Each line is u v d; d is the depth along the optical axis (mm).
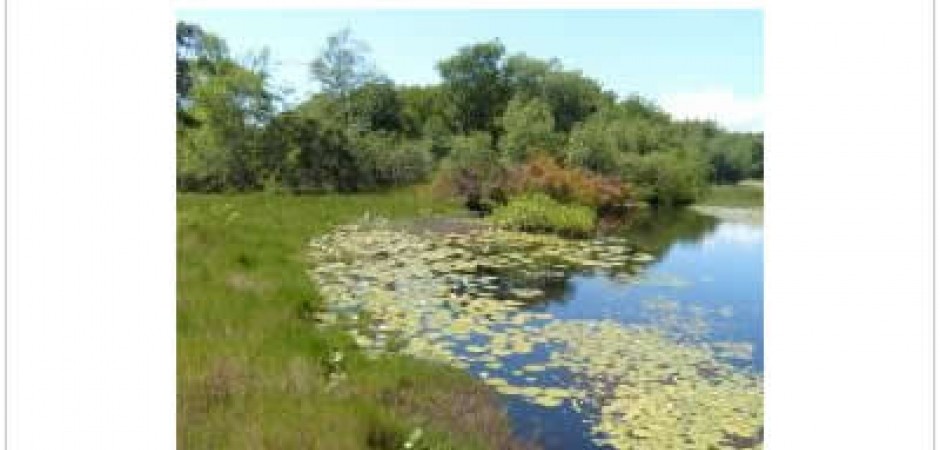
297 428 4086
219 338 5539
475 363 6160
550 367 6176
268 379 4863
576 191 15945
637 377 6008
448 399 5297
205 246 8609
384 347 6332
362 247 11195
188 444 3953
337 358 5562
